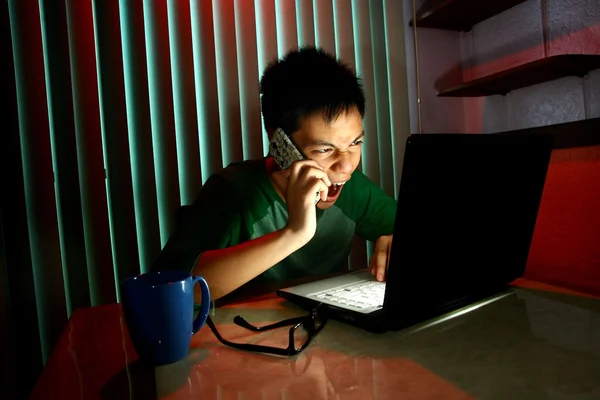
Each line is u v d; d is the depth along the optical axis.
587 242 1.56
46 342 1.69
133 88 1.82
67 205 1.72
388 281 0.64
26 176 1.66
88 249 1.77
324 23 2.11
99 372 0.57
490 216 0.78
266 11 2.02
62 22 1.68
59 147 1.71
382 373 0.53
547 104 1.74
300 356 0.59
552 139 0.87
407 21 2.27
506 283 0.89
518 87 1.85
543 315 0.73
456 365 0.54
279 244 0.86
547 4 1.72
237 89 1.98
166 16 1.84
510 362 0.54
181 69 1.89
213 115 1.95
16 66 1.62
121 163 1.79
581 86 1.58
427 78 2.25
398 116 2.28
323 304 0.75
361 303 0.76
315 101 0.97
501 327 0.68
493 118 2.05
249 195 1.25
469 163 0.69
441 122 2.29
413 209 0.62
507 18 1.95
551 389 0.47
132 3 1.80
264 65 2.04
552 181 1.69
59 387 0.53
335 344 0.63
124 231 1.80
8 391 1.53
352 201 1.43
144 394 0.50
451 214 0.69
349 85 1.00
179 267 0.88
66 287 1.75
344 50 2.15
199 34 1.92
